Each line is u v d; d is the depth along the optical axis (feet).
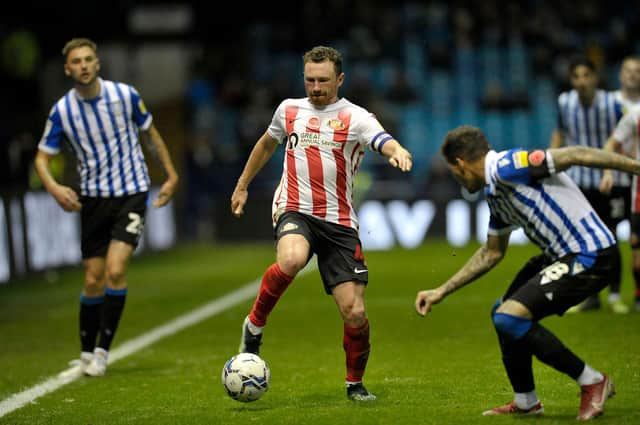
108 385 73.10
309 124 62.39
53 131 79.46
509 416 56.24
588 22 278.87
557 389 64.59
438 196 195.00
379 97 249.96
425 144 248.32
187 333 99.55
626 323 92.38
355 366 62.85
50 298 130.41
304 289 132.46
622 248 164.96
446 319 101.50
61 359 86.69
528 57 270.46
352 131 61.87
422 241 195.11
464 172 55.36
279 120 63.77
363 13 269.85
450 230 194.90
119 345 93.40
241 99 245.24
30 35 217.36
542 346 53.52
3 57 206.18
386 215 194.80
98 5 245.65
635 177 97.71
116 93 79.15
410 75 263.49
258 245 200.95
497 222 56.03
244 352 63.77
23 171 172.35
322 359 81.51
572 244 53.72
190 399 66.33
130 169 79.92
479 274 56.90
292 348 87.81
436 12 279.08
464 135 54.80
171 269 163.02
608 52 267.39
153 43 249.55
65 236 161.79
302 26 274.98
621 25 280.92
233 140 240.73
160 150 82.33
